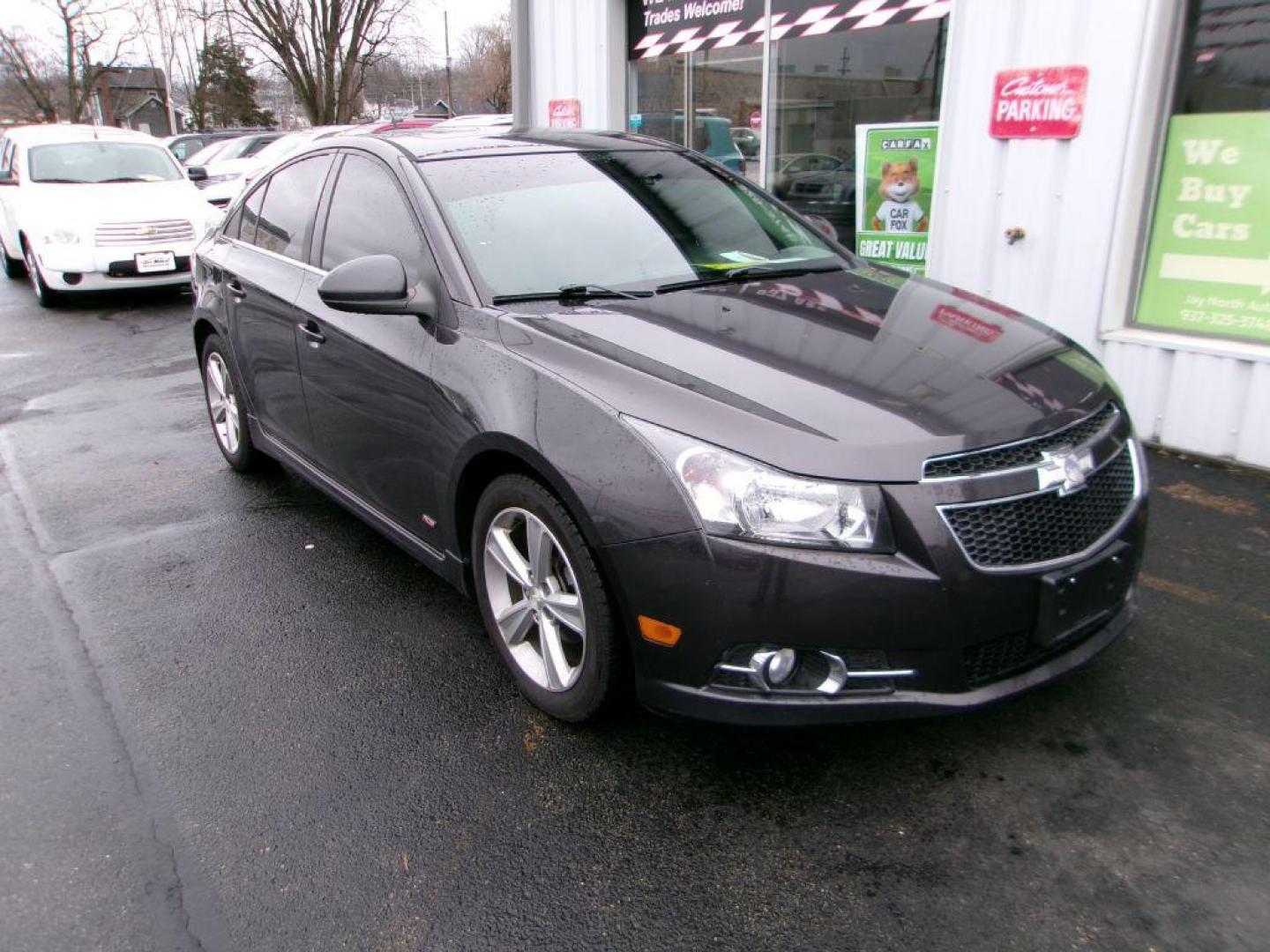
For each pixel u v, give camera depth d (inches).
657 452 94.5
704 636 93.3
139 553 167.9
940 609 90.5
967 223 221.9
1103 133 195.2
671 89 325.7
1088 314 205.8
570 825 99.9
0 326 379.6
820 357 106.2
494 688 125.1
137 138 456.4
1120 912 86.4
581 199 141.1
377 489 141.7
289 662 132.3
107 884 93.7
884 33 255.0
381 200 142.7
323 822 101.4
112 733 117.3
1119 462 109.0
